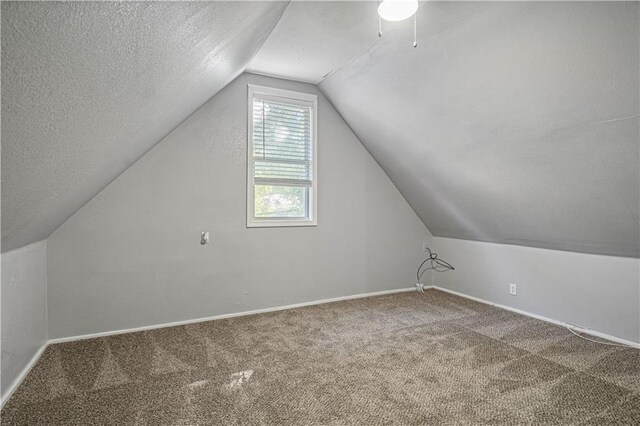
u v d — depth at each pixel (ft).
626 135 6.90
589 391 7.07
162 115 7.56
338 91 12.31
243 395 6.93
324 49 9.70
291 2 7.41
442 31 7.75
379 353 8.90
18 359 7.36
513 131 8.63
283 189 12.84
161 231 10.76
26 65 2.52
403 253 15.19
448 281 15.16
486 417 6.24
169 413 6.34
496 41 7.18
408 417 6.24
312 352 8.95
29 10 2.06
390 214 14.82
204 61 6.28
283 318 11.60
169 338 9.86
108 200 10.08
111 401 6.70
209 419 6.18
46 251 9.32
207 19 4.45
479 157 10.12
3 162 3.50
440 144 10.80
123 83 4.33
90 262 9.89
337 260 13.67
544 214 10.22
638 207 7.99
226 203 11.63
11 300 7.01
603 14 5.66
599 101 6.72
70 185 6.42
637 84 6.08
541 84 7.24
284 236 12.63
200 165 11.23
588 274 10.32
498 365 8.23
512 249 12.51
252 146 11.97
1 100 2.63
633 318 9.35
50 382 7.38
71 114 3.91
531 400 6.77
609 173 7.79
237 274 11.87
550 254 11.32
